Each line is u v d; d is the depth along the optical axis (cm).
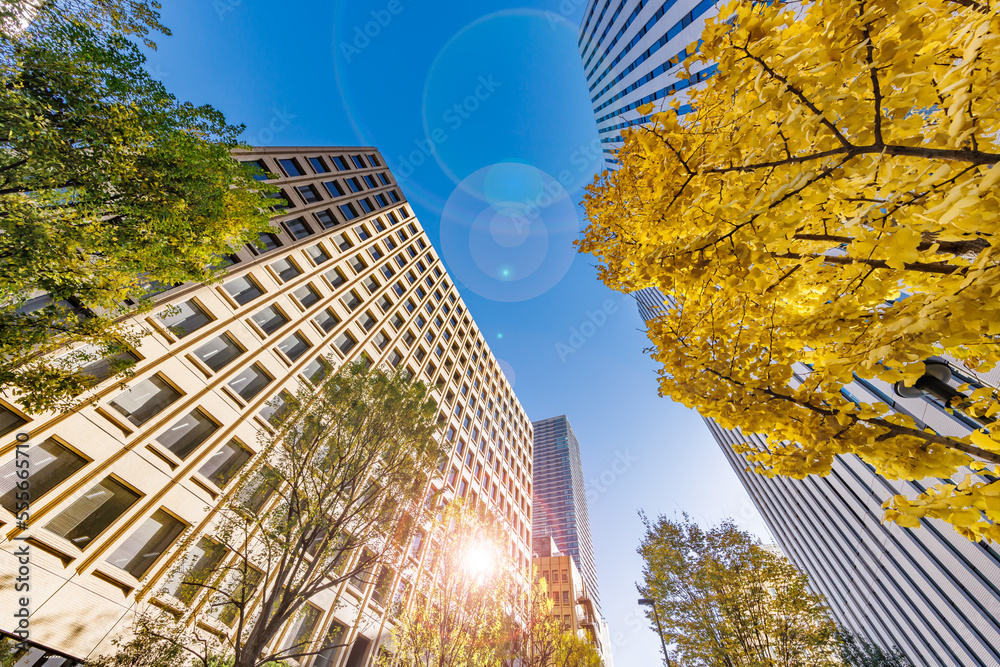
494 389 4184
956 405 281
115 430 1132
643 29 2502
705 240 350
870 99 274
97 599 964
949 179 268
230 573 1217
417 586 1914
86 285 731
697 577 1380
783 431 353
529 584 3256
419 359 2828
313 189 2414
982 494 251
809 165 296
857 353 292
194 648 1052
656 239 491
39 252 641
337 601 1555
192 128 821
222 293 1591
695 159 405
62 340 779
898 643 2158
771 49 294
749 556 1377
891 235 270
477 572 2030
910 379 269
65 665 887
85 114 686
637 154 554
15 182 648
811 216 336
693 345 430
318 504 1123
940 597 1603
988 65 224
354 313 2300
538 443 10262
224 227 902
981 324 226
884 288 314
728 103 389
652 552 1527
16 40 625
